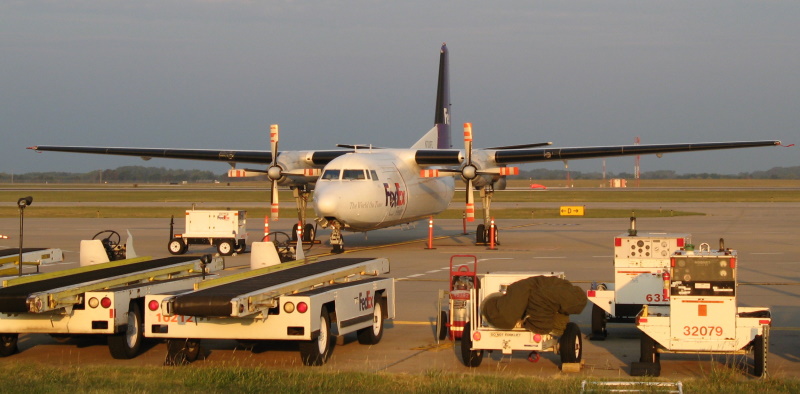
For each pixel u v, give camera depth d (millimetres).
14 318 13180
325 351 13258
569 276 23797
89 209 66812
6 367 12781
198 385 11453
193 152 37719
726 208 66500
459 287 14719
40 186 169000
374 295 14875
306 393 11055
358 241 37125
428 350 14312
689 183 182000
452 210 65438
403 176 32500
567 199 88000
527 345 12391
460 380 11750
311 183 35594
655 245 14859
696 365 13016
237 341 15000
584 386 10953
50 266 26812
